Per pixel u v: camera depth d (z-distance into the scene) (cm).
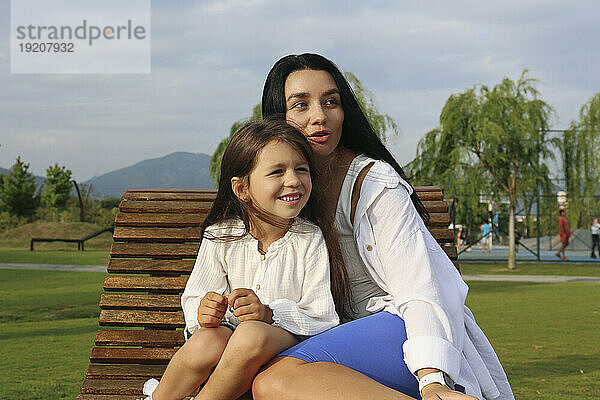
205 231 271
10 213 4688
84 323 980
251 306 233
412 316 235
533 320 1012
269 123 256
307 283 259
